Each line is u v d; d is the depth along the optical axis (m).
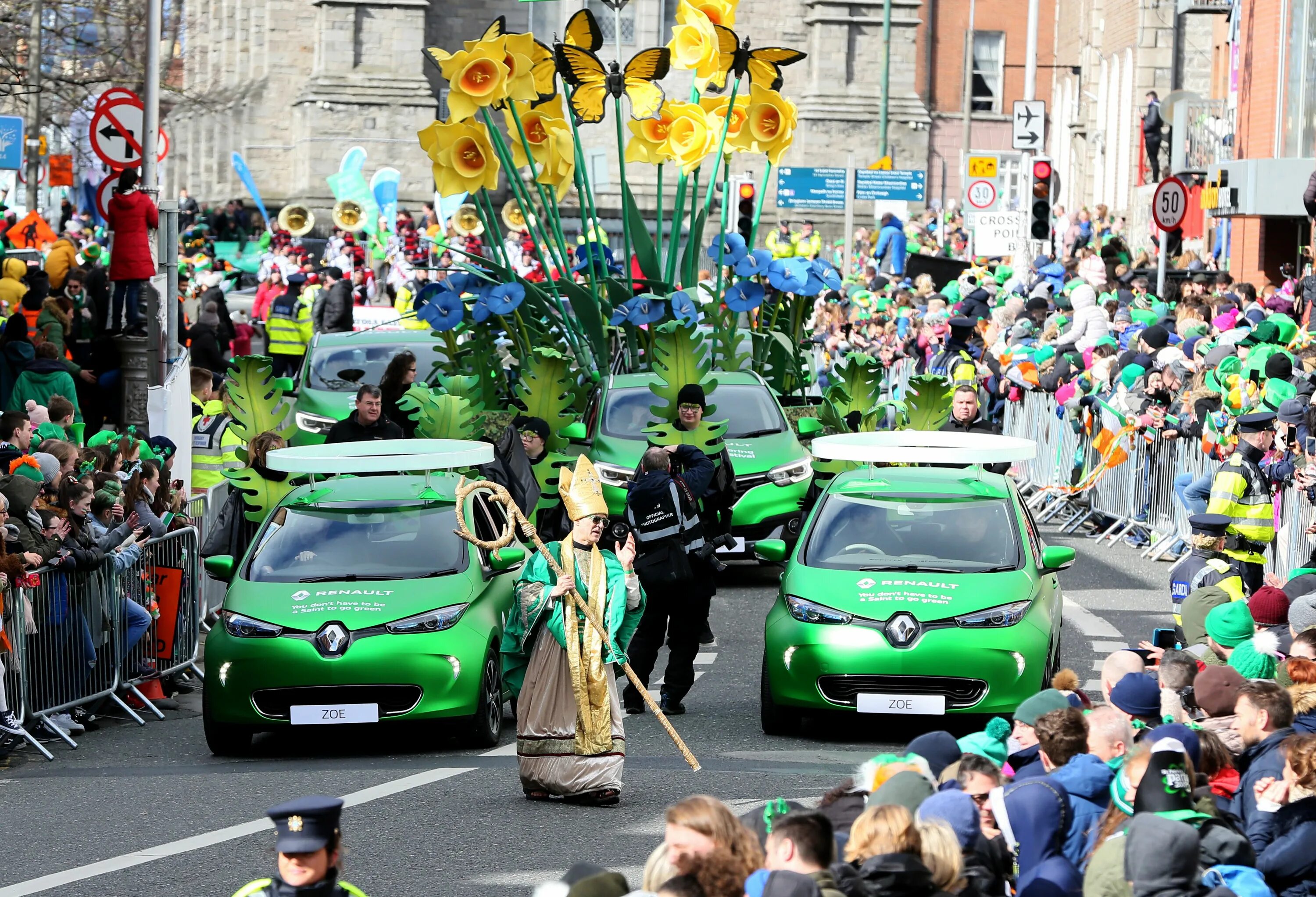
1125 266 66.62
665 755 24.80
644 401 41.62
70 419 37.97
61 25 87.81
